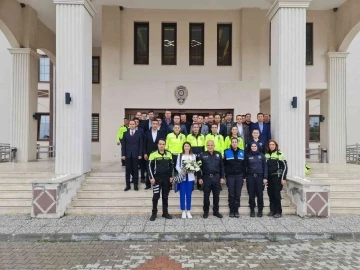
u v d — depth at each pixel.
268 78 14.76
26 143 14.66
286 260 5.69
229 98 14.58
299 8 10.01
